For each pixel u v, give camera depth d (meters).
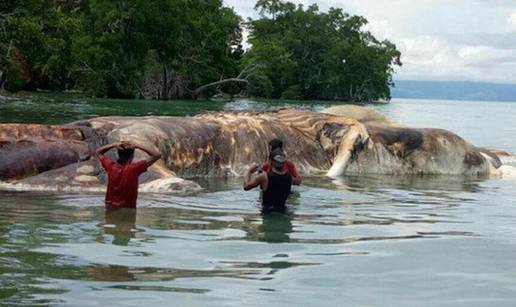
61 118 25.12
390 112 60.25
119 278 5.68
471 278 6.02
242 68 82.06
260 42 87.00
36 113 27.89
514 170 15.67
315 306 5.11
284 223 8.46
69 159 11.12
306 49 102.62
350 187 12.21
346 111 17.16
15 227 7.60
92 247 6.77
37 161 10.85
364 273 6.10
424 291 5.60
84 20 60.66
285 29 102.75
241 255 6.66
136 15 60.56
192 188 10.97
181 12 64.56
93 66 59.97
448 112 66.50
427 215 9.41
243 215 8.94
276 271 6.07
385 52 108.12
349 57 103.06
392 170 14.76
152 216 8.61
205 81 73.94
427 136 15.27
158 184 10.75
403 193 11.68
